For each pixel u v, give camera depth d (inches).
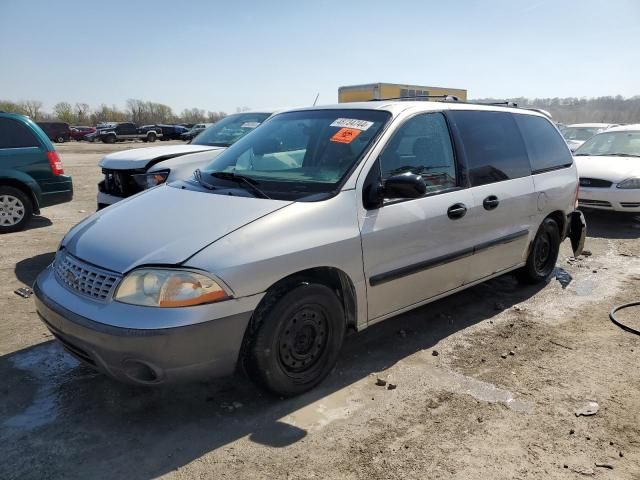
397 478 104.7
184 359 110.2
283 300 122.2
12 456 109.4
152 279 110.4
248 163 159.9
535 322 183.2
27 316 181.3
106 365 111.7
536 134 212.4
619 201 336.8
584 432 120.0
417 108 162.7
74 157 1105.4
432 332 174.1
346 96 740.0
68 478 103.4
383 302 147.2
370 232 138.6
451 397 134.3
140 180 251.1
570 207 224.7
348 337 169.6
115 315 109.4
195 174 165.5
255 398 132.0
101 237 126.1
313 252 125.6
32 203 326.6
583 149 413.1
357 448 113.7
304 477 104.6
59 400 130.4
